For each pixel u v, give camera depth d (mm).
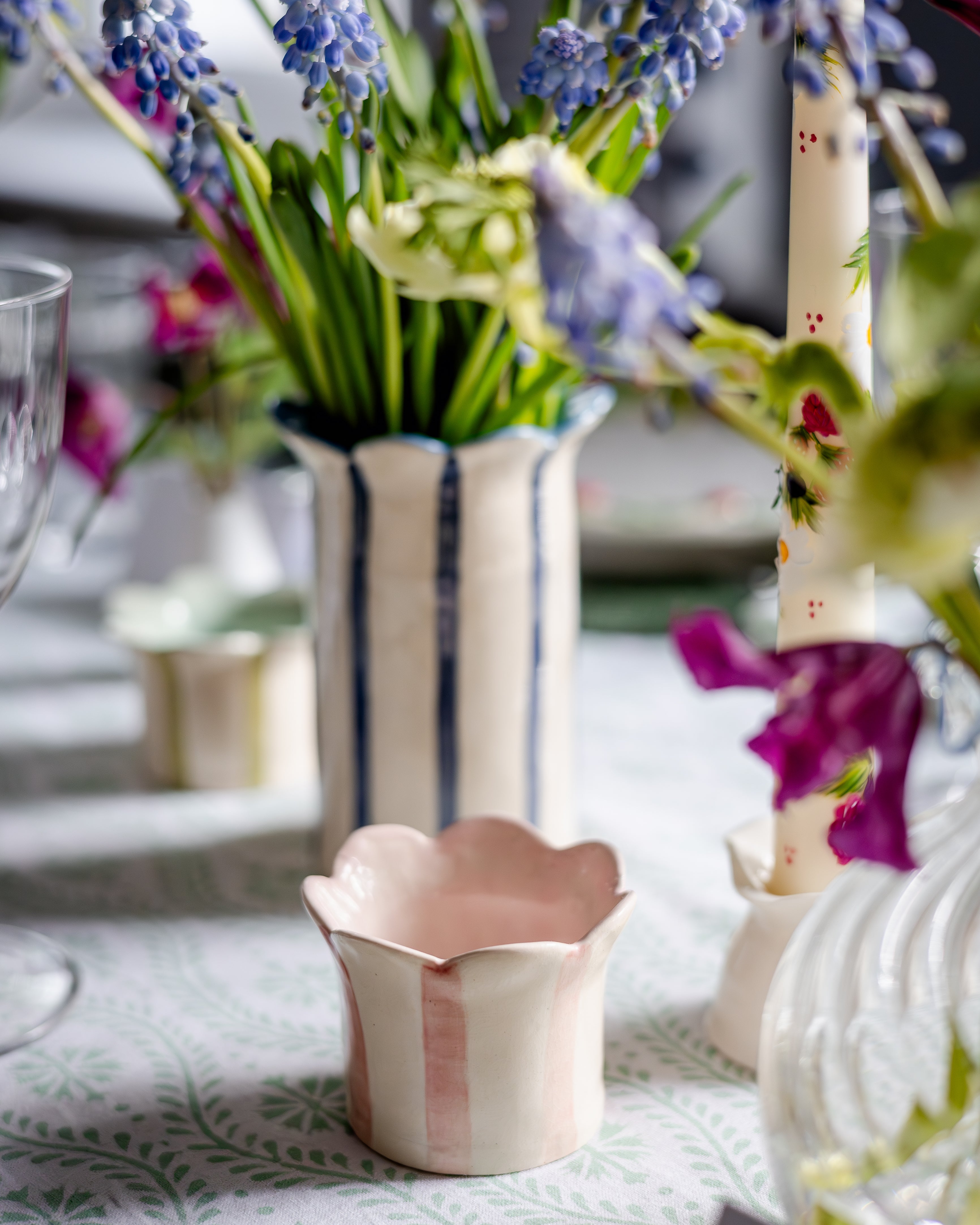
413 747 436
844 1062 250
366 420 438
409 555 423
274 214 385
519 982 294
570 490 455
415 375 422
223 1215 299
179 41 343
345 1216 298
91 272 860
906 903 250
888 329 202
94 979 412
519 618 435
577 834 506
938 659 374
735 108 1082
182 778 561
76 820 529
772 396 220
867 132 314
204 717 550
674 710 638
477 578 426
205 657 536
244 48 1135
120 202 1236
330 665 445
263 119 1109
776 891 355
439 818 441
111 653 716
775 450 213
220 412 688
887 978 249
